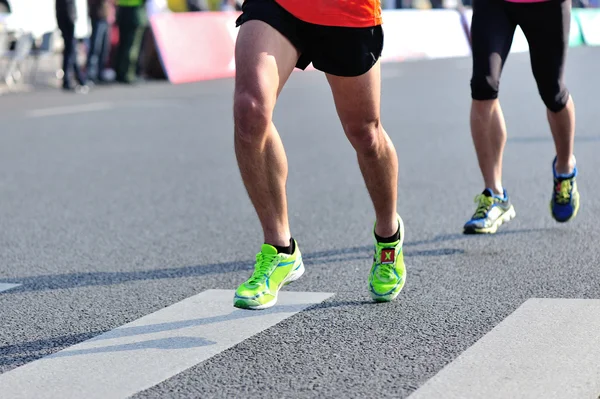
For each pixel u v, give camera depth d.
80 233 10.45
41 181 14.05
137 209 11.77
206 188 13.20
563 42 9.16
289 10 6.48
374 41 6.58
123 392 5.50
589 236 9.41
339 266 8.56
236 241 9.84
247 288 6.73
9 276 8.57
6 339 6.64
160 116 22.59
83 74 31.03
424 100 24.77
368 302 7.30
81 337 6.63
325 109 23.20
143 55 33.50
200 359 6.05
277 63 6.50
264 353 6.14
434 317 6.83
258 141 6.54
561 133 9.57
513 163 14.37
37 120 22.12
